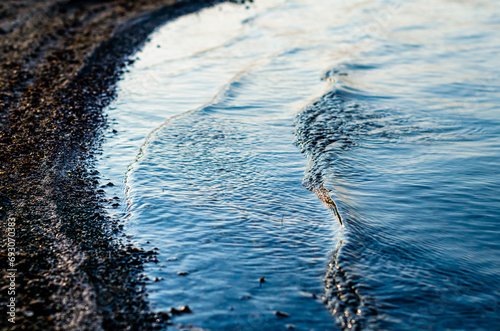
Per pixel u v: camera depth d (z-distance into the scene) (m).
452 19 15.36
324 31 13.88
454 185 5.34
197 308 3.53
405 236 4.43
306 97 8.33
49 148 6.35
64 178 5.57
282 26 14.79
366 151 6.21
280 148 6.42
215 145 6.46
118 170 5.84
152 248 4.24
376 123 7.12
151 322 3.38
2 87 8.65
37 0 18.02
